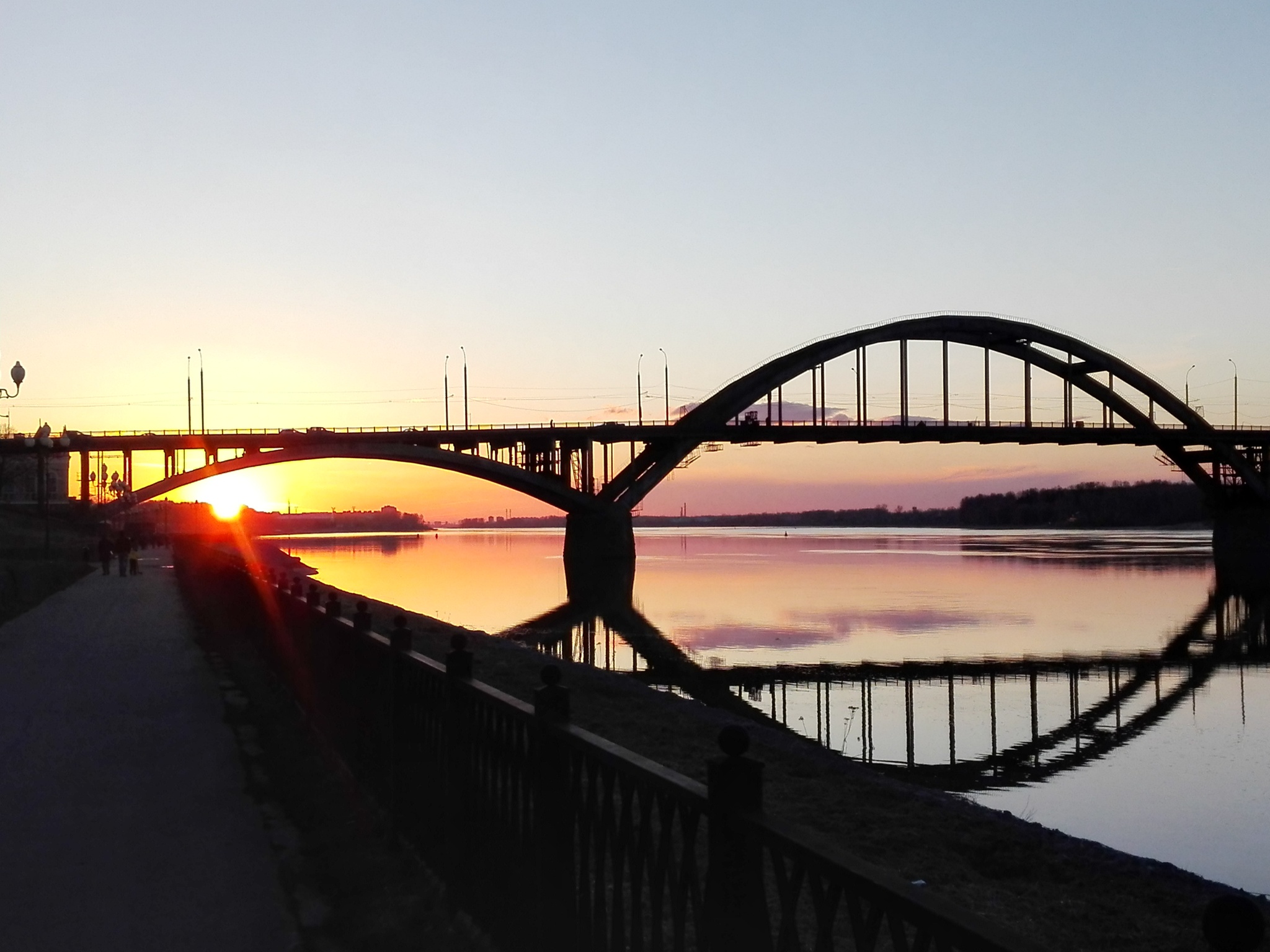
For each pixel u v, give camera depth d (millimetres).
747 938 3090
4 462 97375
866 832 9695
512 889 5117
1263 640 41094
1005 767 19375
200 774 9531
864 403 90312
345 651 9602
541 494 86000
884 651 36719
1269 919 7043
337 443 80188
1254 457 94750
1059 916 7660
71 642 20641
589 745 4223
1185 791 17328
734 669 32250
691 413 88250
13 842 7488
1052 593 64438
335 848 7301
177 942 5715
